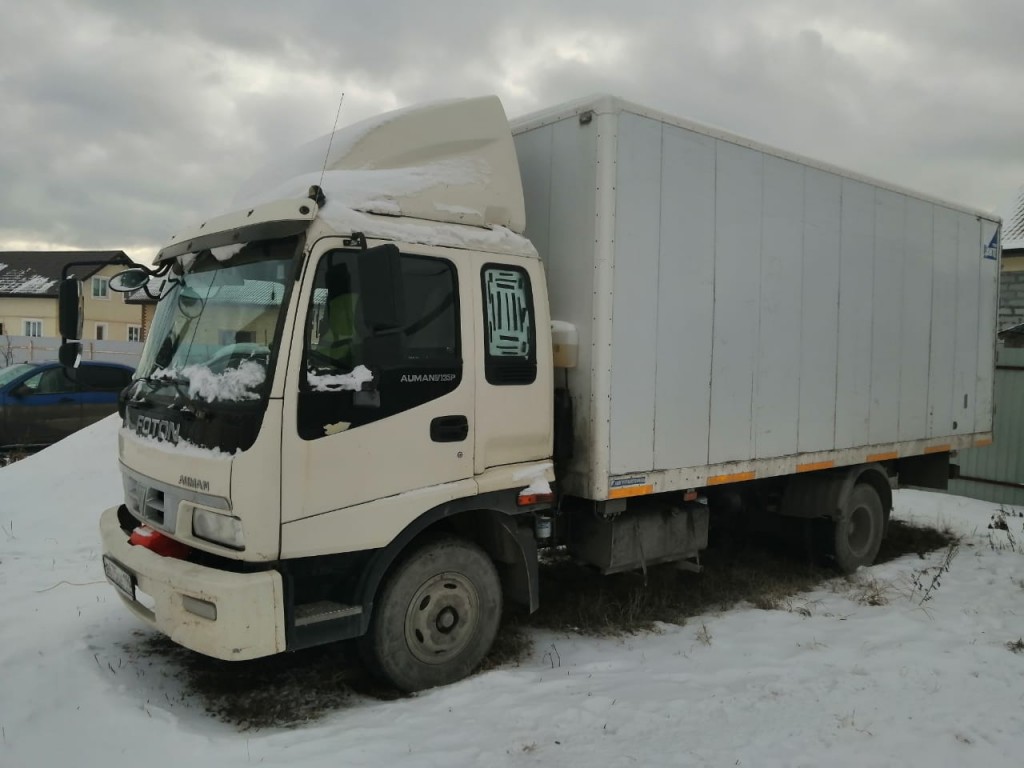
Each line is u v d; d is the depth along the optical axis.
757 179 5.97
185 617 3.74
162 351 4.56
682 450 5.40
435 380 4.23
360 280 3.68
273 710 4.14
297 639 3.84
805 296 6.47
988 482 12.26
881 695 4.44
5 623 5.22
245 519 3.63
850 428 7.00
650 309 5.12
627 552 5.41
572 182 5.02
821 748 3.76
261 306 3.94
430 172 4.52
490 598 4.66
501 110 4.92
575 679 4.57
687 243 5.39
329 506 3.86
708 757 3.62
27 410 12.34
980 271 8.82
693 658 5.01
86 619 5.30
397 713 4.03
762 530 7.77
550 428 4.80
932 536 9.22
